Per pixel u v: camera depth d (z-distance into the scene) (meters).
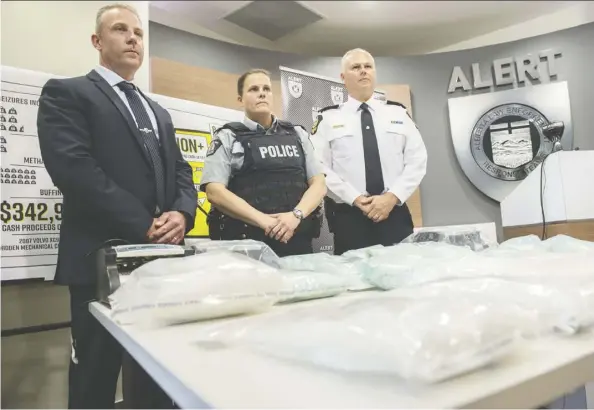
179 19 4.28
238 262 0.85
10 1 2.26
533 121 4.30
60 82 1.52
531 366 0.48
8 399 1.98
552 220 2.74
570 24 4.40
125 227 1.39
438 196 4.61
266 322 0.60
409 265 0.94
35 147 2.05
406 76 4.73
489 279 0.72
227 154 1.90
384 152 2.32
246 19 4.39
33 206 2.02
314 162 2.02
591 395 0.69
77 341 1.43
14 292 2.06
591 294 0.64
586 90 4.16
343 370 0.46
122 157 1.53
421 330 0.46
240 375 0.46
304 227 1.84
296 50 5.03
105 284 0.95
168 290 0.74
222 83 3.96
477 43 4.88
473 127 4.51
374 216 2.09
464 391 0.41
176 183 1.69
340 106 2.52
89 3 2.50
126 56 1.71
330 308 0.62
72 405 1.42
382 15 4.45
